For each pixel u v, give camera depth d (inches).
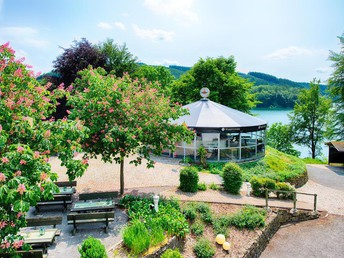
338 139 1336.1
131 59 1470.2
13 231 225.6
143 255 327.3
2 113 240.1
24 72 280.5
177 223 398.3
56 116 1011.3
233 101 1309.1
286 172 749.9
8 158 212.5
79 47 1188.5
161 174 671.1
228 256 392.2
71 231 381.1
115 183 597.0
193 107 952.3
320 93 1480.1
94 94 446.3
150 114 478.9
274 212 519.2
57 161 753.6
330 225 521.3
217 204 510.3
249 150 859.4
